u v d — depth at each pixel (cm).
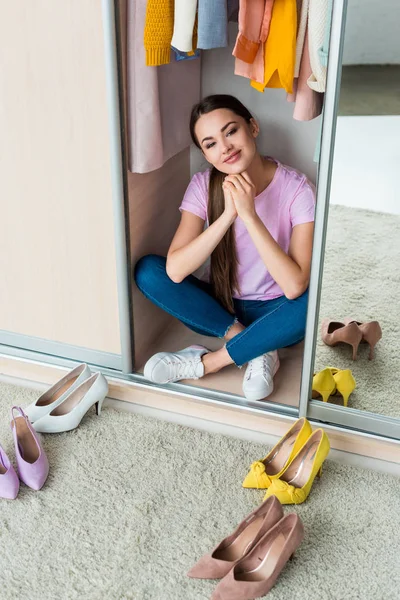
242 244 187
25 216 175
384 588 133
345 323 158
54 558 139
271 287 194
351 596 131
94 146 160
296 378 186
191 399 179
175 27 148
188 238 184
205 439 170
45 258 180
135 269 183
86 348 190
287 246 187
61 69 154
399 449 162
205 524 147
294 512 149
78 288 181
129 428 174
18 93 159
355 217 144
